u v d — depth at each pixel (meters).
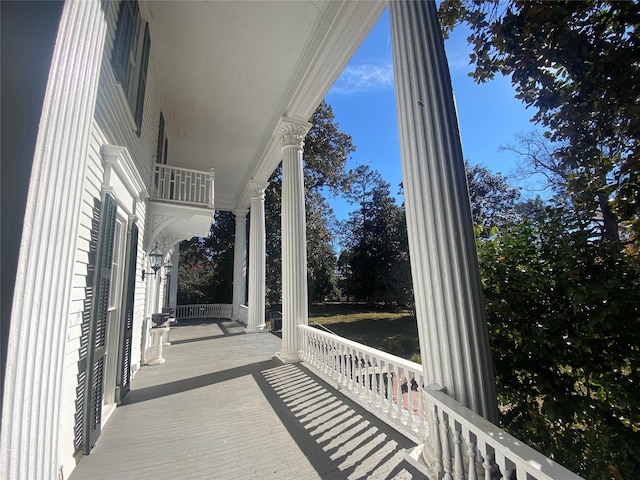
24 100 1.14
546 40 1.83
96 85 1.52
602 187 2.09
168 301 11.90
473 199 14.93
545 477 1.11
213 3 3.77
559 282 2.06
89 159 2.22
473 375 1.80
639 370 1.74
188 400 3.54
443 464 1.80
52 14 1.23
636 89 1.81
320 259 15.84
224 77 5.26
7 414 1.00
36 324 1.13
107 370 3.35
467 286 1.90
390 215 17.78
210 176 5.78
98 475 2.11
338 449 2.44
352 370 3.73
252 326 8.87
